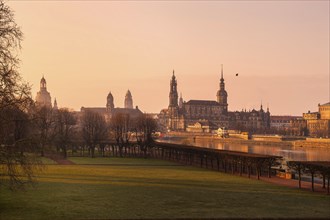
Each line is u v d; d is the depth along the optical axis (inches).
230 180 3663.9
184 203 2405.3
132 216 2033.7
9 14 1974.7
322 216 2078.0
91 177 3735.2
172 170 4655.5
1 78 1939.0
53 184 3159.5
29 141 2065.7
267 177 3969.0
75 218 1983.3
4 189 2780.5
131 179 3624.5
